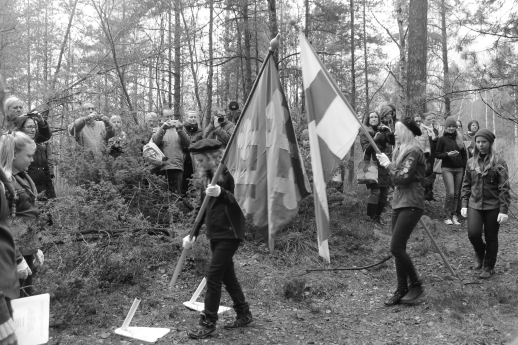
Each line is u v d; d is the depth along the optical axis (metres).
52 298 4.82
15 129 5.89
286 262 6.73
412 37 10.70
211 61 14.16
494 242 6.38
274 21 11.37
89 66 11.98
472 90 7.86
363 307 5.43
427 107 10.67
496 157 6.38
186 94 16.55
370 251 7.38
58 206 5.93
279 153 4.35
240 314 4.74
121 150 7.72
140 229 6.34
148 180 7.14
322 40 16.28
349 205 8.74
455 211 9.46
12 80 12.67
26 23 13.09
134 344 4.30
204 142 4.63
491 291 5.77
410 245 7.81
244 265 6.46
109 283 5.58
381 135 8.46
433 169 10.45
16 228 4.07
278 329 4.71
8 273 2.31
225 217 4.43
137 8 12.16
